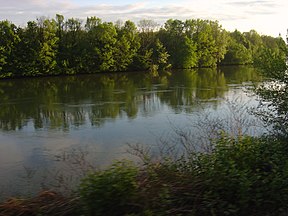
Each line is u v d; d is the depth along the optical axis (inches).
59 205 215.6
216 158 251.0
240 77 1894.7
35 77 2108.8
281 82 373.7
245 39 3462.1
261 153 276.1
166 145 498.3
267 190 219.0
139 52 2613.2
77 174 398.0
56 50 2228.1
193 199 217.8
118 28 2647.6
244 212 210.5
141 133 673.0
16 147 612.4
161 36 2851.9
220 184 220.4
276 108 378.6
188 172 249.1
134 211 203.9
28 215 212.4
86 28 2514.8
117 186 202.1
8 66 2021.4
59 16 2413.9
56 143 630.5
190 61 2775.6
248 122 495.8
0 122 829.2
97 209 198.2
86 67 2352.4
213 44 2960.1
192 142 433.1
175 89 1390.3
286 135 348.5
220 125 475.8
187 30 3011.8
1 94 1321.4
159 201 209.0
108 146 593.3
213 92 1258.0
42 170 473.4
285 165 243.9
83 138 658.2
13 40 2058.3
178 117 805.2
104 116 866.1
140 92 1321.4
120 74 2297.0
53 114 915.4
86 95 1263.5
